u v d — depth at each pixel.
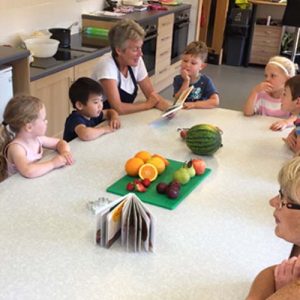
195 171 1.68
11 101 1.79
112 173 1.68
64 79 3.45
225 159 1.87
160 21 5.26
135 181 1.57
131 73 2.67
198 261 1.21
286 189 0.98
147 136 2.07
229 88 6.12
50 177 1.62
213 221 1.40
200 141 1.84
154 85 5.55
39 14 3.92
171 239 1.29
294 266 1.02
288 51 7.18
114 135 2.05
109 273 1.14
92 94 2.14
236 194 1.59
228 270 1.18
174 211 1.44
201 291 1.10
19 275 1.11
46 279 1.10
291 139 2.03
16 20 3.64
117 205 1.26
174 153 1.90
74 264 1.16
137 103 2.54
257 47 7.32
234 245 1.29
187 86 2.65
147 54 5.10
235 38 7.24
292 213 0.98
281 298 0.85
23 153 1.69
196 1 6.21
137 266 1.17
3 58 2.83
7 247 1.21
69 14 4.40
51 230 1.30
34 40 3.55
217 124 2.29
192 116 2.39
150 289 1.09
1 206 1.41
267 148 2.02
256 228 1.38
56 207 1.43
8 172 1.73
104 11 4.91
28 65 3.04
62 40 3.87
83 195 1.51
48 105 3.35
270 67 2.46
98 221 1.23
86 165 1.73
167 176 1.66
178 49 6.09
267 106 2.53
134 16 4.87
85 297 1.05
